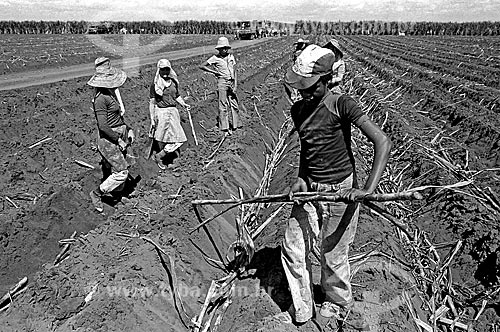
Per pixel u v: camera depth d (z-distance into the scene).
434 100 15.69
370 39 63.69
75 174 9.62
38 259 6.92
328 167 4.56
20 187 9.10
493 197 7.74
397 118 13.42
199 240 6.64
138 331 4.84
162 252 5.99
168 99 9.96
